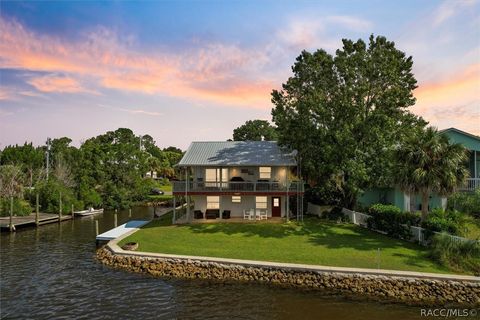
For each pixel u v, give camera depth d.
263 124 84.88
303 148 30.39
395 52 29.05
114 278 19.47
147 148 112.25
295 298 16.58
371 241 23.72
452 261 18.69
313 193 36.06
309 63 30.59
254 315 14.76
